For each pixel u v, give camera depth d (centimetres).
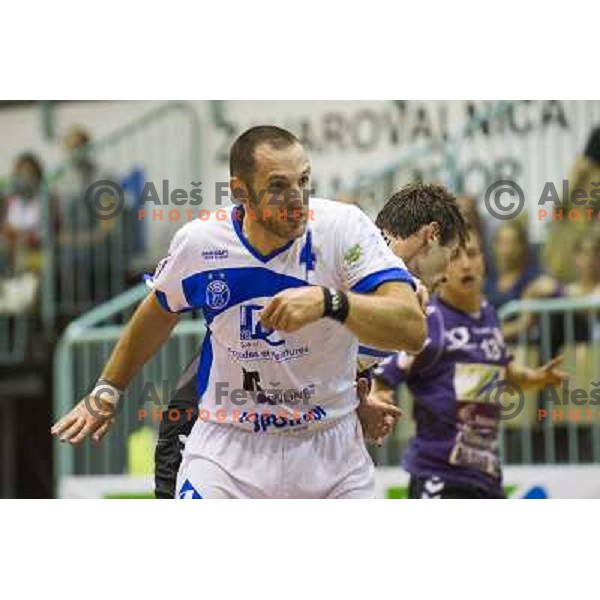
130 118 4159
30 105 4278
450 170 3522
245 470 1606
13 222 4244
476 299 2261
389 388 2222
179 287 1572
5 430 4112
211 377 1620
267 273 1520
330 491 1606
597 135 3444
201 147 4034
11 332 4172
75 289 4147
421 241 1759
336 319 1366
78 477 3266
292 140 1487
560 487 2909
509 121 3522
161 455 1845
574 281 3422
